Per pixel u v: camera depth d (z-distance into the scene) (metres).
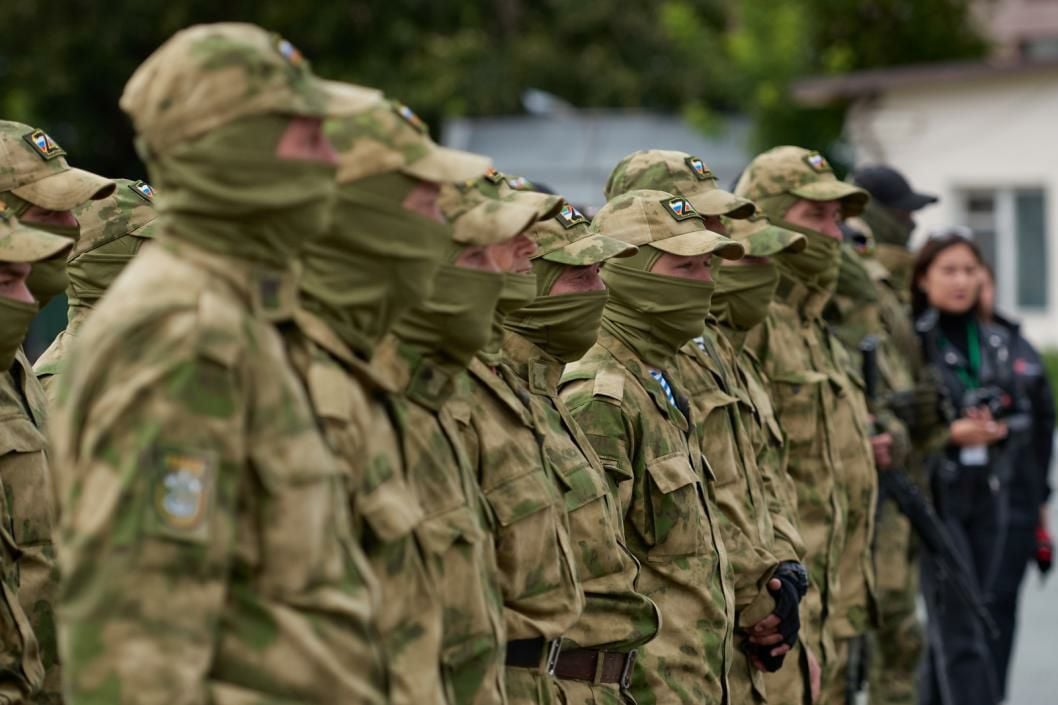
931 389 24.64
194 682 8.44
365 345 10.34
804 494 19.77
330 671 8.98
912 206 26.73
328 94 9.78
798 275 20.20
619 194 18.03
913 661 24.36
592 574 13.79
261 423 8.91
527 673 12.48
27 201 14.41
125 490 8.43
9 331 12.73
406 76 77.94
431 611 10.43
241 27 9.22
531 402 13.57
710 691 15.46
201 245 9.06
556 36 82.69
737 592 16.70
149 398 8.54
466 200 11.55
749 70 72.88
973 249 26.44
